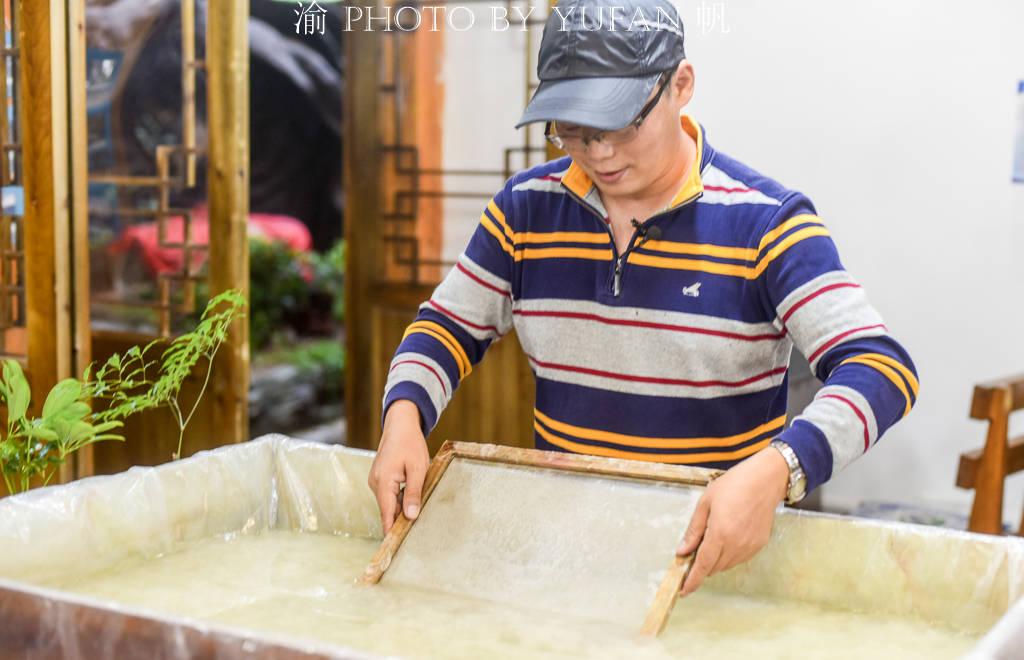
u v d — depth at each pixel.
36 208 2.77
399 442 1.16
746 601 1.05
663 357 1.22
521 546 1.07
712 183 1.21
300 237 7.94
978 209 3.66
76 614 0.76
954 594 0.98
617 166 1.13
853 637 0.95
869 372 1.04
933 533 0.99
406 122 3.58
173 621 0.72
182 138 3.15
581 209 1.27
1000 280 3.66
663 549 1.01
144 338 3.21
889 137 3.73
